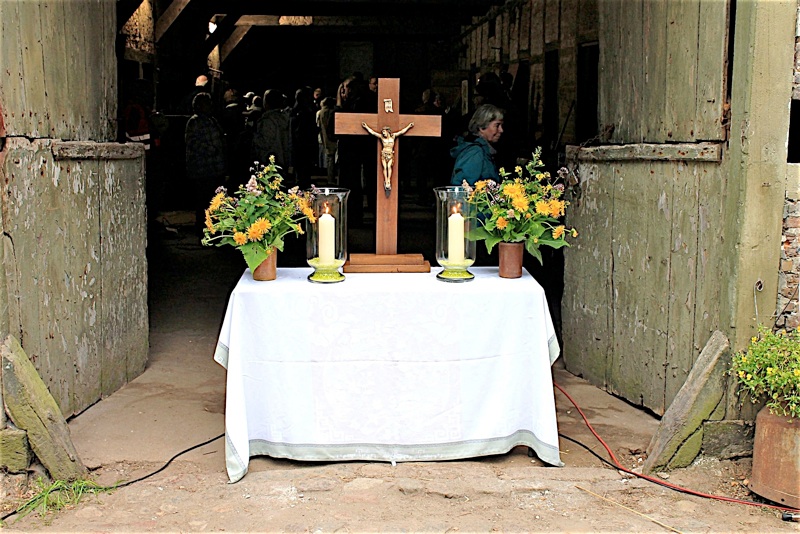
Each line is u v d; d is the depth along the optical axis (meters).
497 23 13.43
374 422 3.51
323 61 21.30
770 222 3.36
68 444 3.34
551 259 7.26
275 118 10.31
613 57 4.36
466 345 3.50
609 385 4.45
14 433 3.22
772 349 3.26
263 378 3.48
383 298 3.45
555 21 9.94
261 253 3.50
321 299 3.43
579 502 3.17
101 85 4.27
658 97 3.90
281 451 3.53
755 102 3.28
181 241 9.77
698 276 3.64
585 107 8.98
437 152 12.06
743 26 3.29
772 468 3.15
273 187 3.65
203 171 9.61
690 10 3.62
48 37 3.61
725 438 3.47
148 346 5.03
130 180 4.61
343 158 10.31
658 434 3.54
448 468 3.48
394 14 13.43
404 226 10.95
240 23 17.27
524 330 3.54
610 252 4.39
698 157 3.57
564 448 3.74
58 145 3.65
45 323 3.59
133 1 7.26
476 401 3.54
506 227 3.64
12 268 3.30
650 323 4.03
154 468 3.49
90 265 4.06
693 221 3.66
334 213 3.57
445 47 20.52
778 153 3.33
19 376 3.22
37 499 3.15
